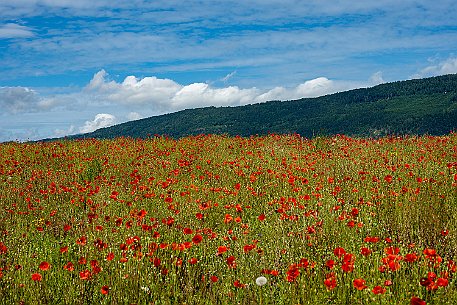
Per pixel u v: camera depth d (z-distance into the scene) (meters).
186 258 6.30
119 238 7.13
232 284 5.60
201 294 5.41
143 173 13.09
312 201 9.09
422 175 10.85
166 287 5.59
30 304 5.23
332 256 6.15
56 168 14.12
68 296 5.42
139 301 5.18
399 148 16.30
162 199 9.60
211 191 10.27
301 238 6.91
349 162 13.16
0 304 5.19
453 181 9.95
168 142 19.44
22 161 14.84
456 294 4.84
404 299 4.84
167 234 7.41
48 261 6.50
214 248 6.74
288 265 5.95
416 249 6.25
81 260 5.77
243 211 9.05
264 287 5.42
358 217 7.85
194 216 8.59
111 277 5.68
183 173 12.91
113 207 9.46
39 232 7.98
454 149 15.06
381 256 6.20
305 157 14.44
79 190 10.46
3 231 7.96
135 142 19.81
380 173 11.41
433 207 8.25
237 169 12.84
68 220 8.80
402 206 8.35
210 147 17.73
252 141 19.06
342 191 9.81
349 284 5.14
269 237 7.29
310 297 5.12
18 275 5.79
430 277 4.71
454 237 6.70
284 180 11.07
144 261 6.11
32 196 10.52
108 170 13.32
